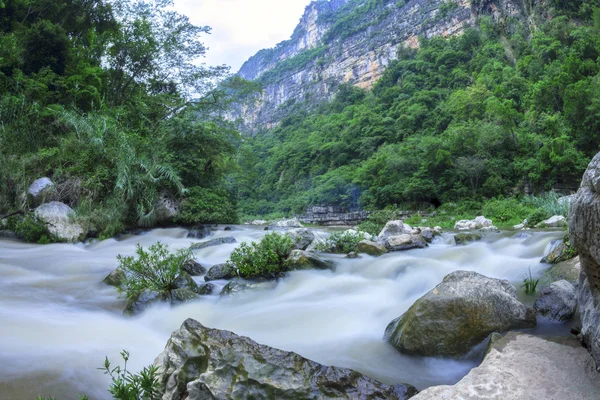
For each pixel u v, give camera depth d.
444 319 3.45
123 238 14.04
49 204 12.73
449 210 36.97
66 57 21.52
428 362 3.38
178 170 18.44
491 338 3.12
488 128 43.22
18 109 16.16
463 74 76.62
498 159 41.28
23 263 8.48
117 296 6.08
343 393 2.46
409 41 106.19
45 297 5.92
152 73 26.95
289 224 18.17
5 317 4.74
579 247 2.40
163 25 26.39
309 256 7.18
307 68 146.00
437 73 83.19
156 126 21.36
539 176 37.19
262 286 6.25
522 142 42.16
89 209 13.73
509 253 8.19
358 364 3.49
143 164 16.09
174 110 25.12
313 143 84.69
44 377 3.21
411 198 43.53
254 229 16.44
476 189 40.56
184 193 18.09
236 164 24.55
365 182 51.16
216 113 27.20
